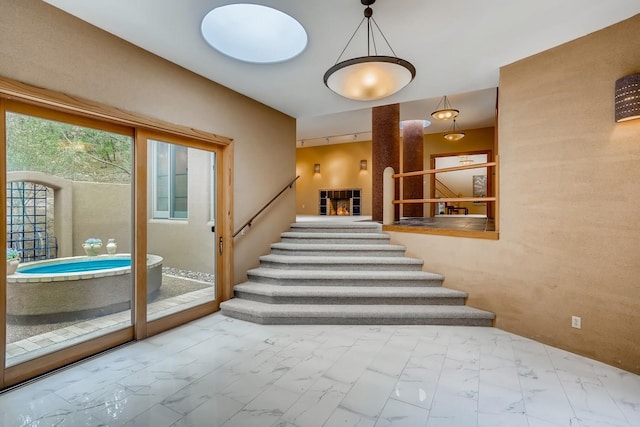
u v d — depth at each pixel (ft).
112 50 9.25
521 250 10.97
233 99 13.62
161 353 9.55
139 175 10.44
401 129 29.14
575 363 9.03
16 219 8.22
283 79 12.42
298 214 39.70
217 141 12.82
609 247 8.95
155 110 10.44
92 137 9.51
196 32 9.14
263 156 15.55
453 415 6.74
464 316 11.76
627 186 8.63
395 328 11.53
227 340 10.48
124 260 10.38
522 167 10.91
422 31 9.14
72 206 9.34
